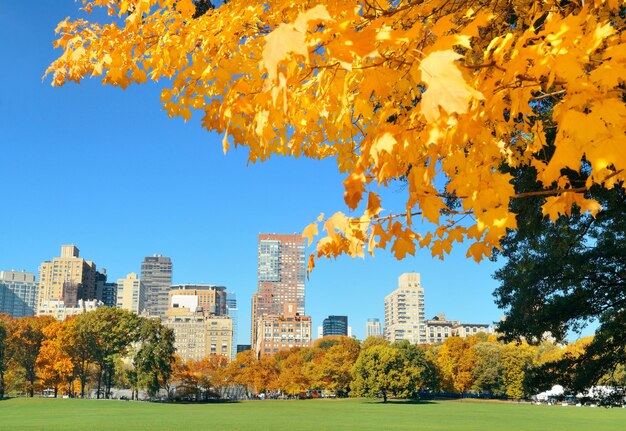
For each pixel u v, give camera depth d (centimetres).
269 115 203
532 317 1121
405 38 152
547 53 164
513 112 178
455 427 4031
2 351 7612
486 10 263
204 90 328
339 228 204
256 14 276
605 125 155
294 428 3891
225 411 6097
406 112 222
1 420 4469
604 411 6625
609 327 1126
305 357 12275
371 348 9150
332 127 326
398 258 220
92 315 7731
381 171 185
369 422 4553
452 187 201
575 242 873
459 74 130
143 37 331
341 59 151
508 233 1044
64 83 346
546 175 167
